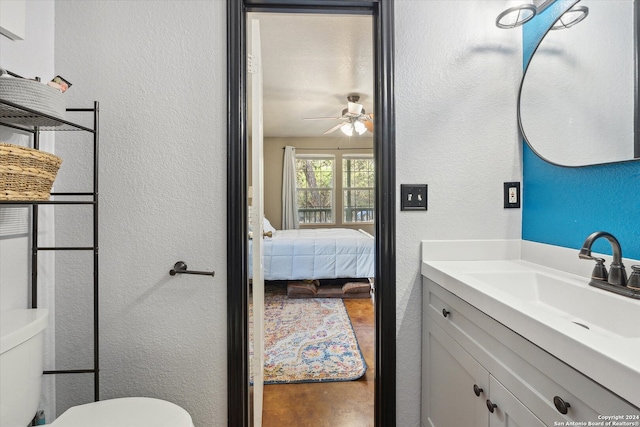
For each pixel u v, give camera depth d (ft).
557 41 4.12
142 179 4.40
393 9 4.57
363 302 12.07
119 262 4.41
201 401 4.48
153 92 4.40
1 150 2.69
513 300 2.82
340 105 13.44
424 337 4.58
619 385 1.76
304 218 21.63
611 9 3.47
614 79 3.42
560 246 4.13
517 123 4.71
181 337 4.46
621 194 3.41
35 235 3.96
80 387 4.41
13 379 3.12
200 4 4.43
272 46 8.13
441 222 4.68
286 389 6.43
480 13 4.69
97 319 3.85
